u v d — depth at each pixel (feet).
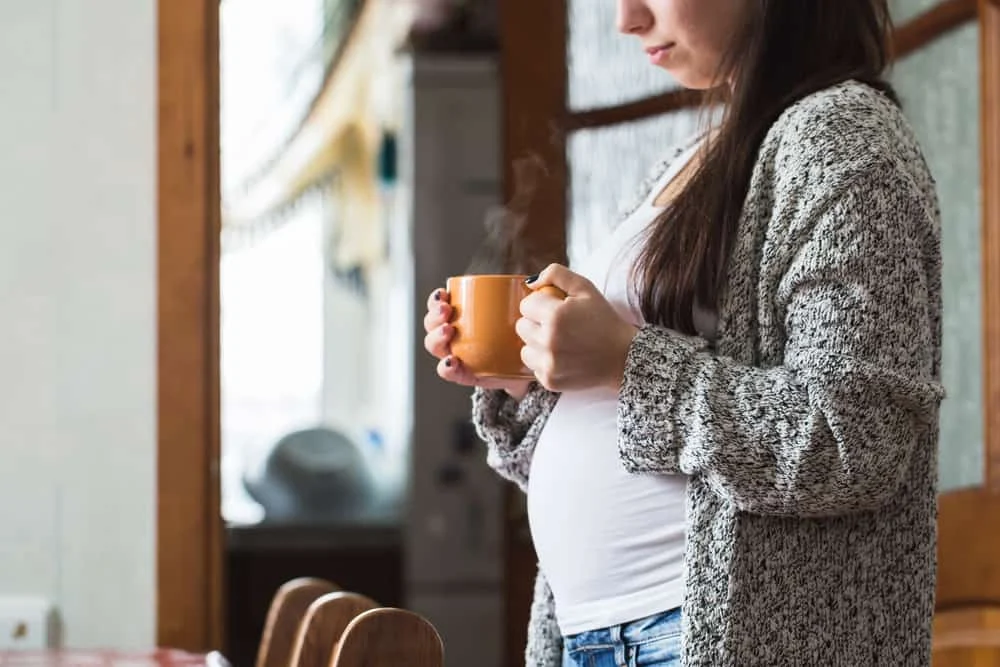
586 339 3.34
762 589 3.34
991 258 6.29
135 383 6.47
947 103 6.73
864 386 3.15
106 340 6.47
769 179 3.52
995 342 6.28
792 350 3.30
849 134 3.38
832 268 3.25
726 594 3.31
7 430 6.44
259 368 20.74
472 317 3.61
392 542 16.07
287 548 15.89
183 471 6.44
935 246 3.49
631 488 3.63
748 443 3.19
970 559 6.30
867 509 3.37
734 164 3.59
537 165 7.12
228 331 20.65
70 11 6.52
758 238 3.51
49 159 6.49
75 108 6.50
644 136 7.93
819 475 3.17
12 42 6.50
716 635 3.31
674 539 3.55
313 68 19.75
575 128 8.11
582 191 8.09
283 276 20.85
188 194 6.49
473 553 14.65
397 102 18.51
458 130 14.73
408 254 15.08
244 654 15.70
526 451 4.06
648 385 3.31
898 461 3.25
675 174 4.06
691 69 3.93
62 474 6.44
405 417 17.57
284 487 16.53
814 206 3.31
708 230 3.55
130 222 6.50
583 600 3.76
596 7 8.18
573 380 3.38
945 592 6.30
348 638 3.13
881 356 3.19
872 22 3.87
